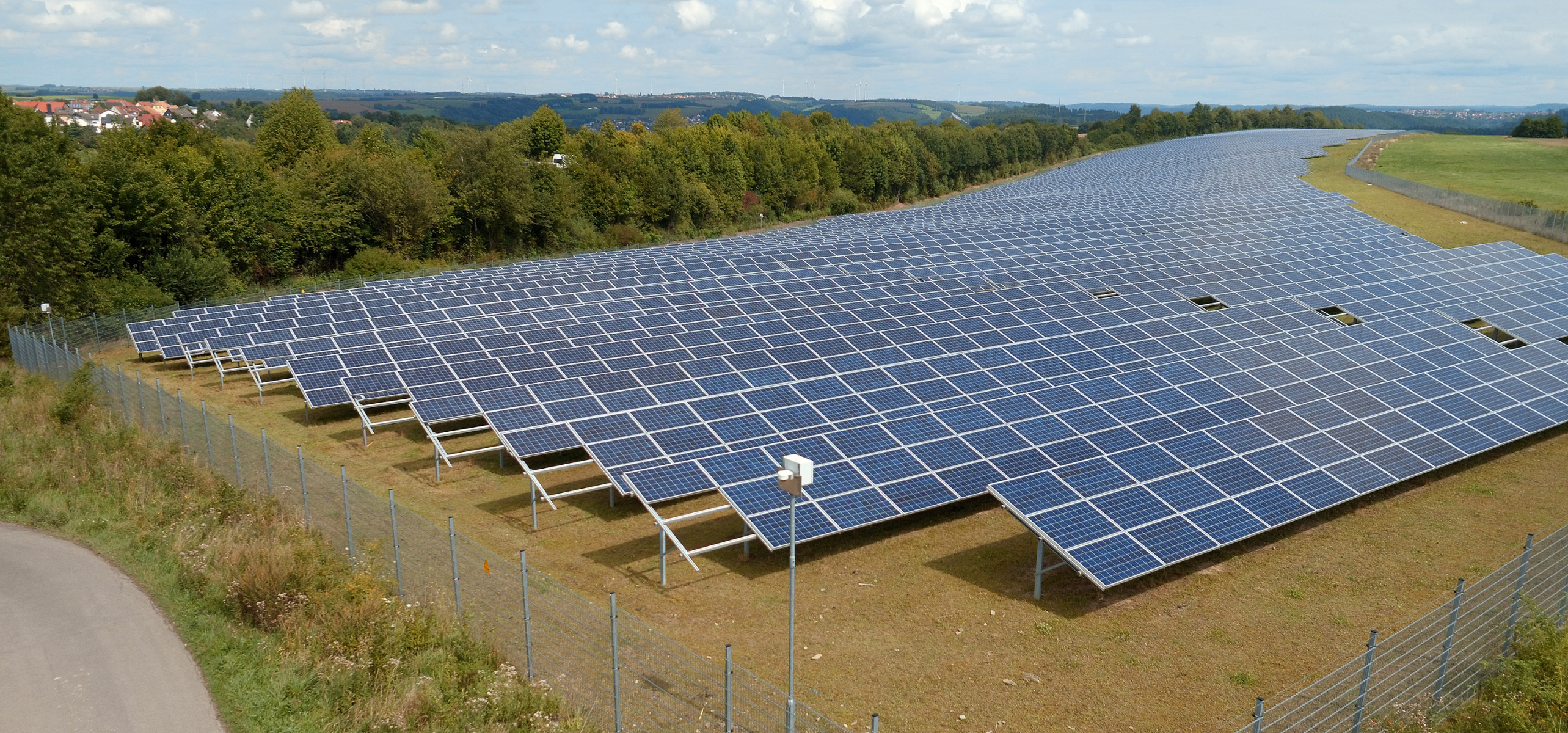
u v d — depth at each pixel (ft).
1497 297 170.09
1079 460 93.50
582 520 94.32
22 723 54.24
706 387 110.52
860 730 59.98
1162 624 74.79
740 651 69.51
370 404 125.08
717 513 96.68
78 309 187.73
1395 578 82.79
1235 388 114.83
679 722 58.08
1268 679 67.05
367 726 54.95
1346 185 358.02
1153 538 79.51
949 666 68.39
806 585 80.94
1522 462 112.16
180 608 68.59
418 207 321.11
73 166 229.04
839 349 124.36
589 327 139.64
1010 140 646.74
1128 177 467.11
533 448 95.25
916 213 377.71
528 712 56.54
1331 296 163.43
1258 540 90.12
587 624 71.00
